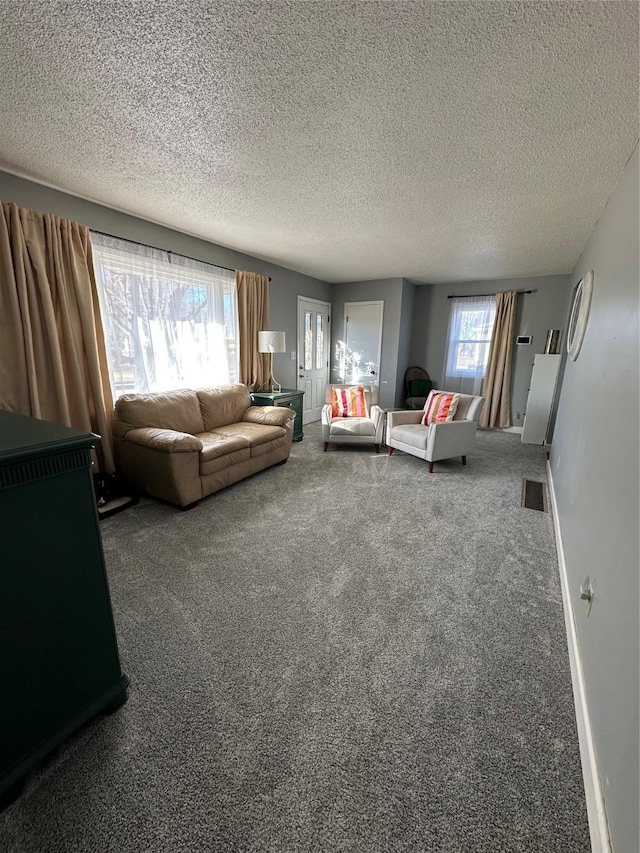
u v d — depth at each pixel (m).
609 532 1.27
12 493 0.88
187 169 2.17
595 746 1.03
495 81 1.38
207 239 3.64
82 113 1.64
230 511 2.74
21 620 0.93
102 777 1.02
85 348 2.71
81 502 1.04
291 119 1.66
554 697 1.30
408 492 3.16
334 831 0.92
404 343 6.02
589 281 2.56
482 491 3.21
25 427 1.11
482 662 1.44
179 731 1.16
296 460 4.05
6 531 0.88
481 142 1.82
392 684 1.34
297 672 1.38
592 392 1.98
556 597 1.84
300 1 1.07
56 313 2.54
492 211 2.73
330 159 2.02
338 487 3.26
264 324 4.52
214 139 1.84
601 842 0.86
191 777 1.03
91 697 1.13
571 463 2.33
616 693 0.96
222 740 1.13
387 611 1.71
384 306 5.77
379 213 2.84
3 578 0.89
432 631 1.60
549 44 1.20
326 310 6.07
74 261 2.56
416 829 0.93
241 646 1.49
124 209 2.86
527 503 2.98
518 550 2.27
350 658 1.45
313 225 3.16
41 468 0.92
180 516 2.63
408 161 2.02
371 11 1.10
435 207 2.69
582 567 1.58
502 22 1.12
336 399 4.77
